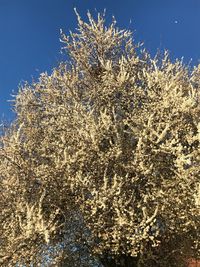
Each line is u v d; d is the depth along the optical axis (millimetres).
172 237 15430
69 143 15617
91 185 14477
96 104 17141
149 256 15117
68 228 15508
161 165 14789
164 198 14109
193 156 14500
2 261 14172
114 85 16609
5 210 15164
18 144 15555
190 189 13578
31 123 17844
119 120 16266
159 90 16422
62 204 15352
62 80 17781
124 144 15461
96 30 18609
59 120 16672
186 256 16203
